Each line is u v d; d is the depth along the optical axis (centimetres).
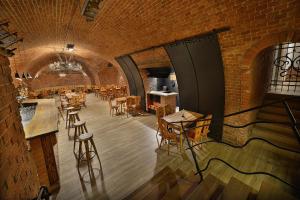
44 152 281
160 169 328
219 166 321
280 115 400
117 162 358
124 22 439
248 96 345
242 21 276
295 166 305
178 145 419
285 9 225
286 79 630
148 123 620
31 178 169
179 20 348
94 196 265
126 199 230
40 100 693
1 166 98
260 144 379
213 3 273
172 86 786
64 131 572
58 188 284
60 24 491
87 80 1822
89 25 502
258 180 278
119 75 1519
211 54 369
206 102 443
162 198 203
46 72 1597
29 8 341
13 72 900
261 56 339
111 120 677
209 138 453
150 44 506
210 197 196
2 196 91
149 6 339
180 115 431
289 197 188
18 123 163
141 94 798
